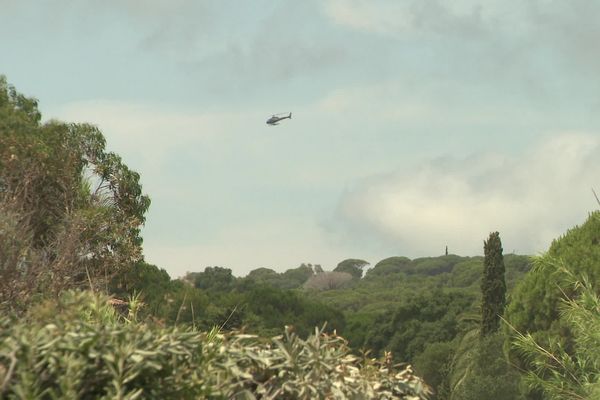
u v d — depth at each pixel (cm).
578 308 4434
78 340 2041
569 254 7544
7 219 4509
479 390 11638
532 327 7988
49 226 7012
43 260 4781
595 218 7569
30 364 2000
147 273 10544
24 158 7394
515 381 11469
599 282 7219
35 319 2234
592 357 4369
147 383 2097
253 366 2377
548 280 7762
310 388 2369
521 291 8169
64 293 2433
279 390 2369
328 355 2442
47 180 7588
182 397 2114
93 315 2444
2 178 6450
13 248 4322
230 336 2469
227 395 2261
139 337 2108
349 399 2411
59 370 2019
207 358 2228
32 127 9156
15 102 10400
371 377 2505
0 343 2039
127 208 9344
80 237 6631
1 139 7806
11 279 4241
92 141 9300
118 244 7919
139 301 2820
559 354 4988
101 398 2020
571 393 4550
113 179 9294
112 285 8419
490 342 12506
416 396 2533
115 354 2033
